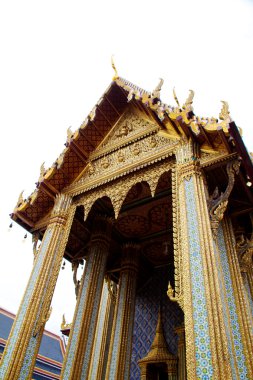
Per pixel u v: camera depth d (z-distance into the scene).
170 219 12.28
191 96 8.58
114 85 11.52
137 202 11.77
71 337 10.09
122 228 13.16
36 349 8.08
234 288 6.86
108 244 12.43
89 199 10.49
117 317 11.84
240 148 7.11
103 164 10.89
